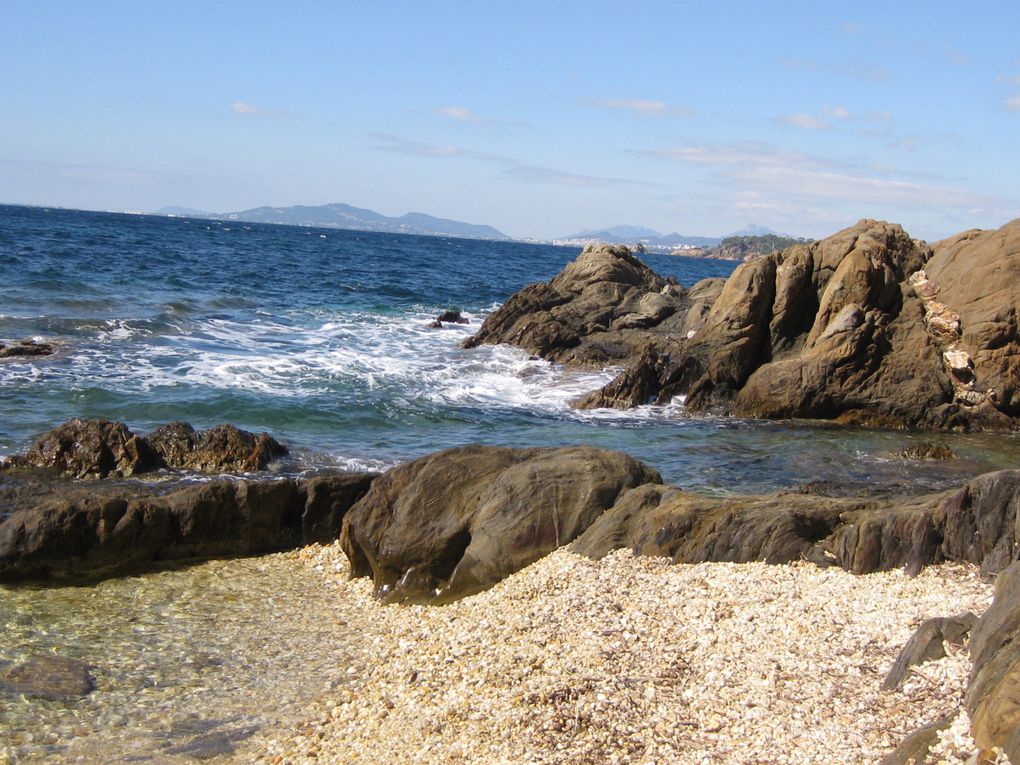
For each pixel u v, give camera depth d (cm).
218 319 3688
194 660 1129
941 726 738
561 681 955
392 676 1077
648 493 1380
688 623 1080
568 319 3616
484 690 976
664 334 3528
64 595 1303
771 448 2306
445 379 2888
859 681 893
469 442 2219
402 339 3647
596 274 4006
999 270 2703
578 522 1373
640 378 2755
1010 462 2236
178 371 2605
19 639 1158
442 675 1047
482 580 1334
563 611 1143
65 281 4122
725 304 2881
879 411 2655
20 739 939
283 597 1342
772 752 791
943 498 1246
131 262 5662
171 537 1445
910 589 1133
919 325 2731
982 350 2669
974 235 2958
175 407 2239
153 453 1802
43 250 5819
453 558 1373
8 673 1067
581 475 1419
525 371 3064
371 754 898
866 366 2666
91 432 1753
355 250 11088
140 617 1247
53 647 1141
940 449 2266
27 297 3581
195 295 4309
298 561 1485
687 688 930
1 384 2269
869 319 2705
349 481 1561
